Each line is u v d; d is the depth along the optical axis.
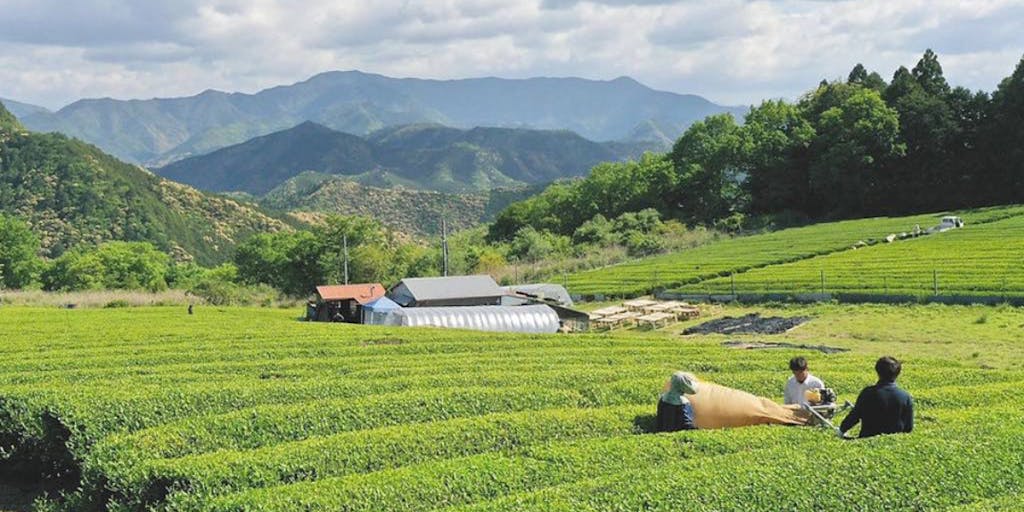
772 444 18.83
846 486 14.61
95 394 24.50
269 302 93.12
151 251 128.00
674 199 156.50
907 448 16.28
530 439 20.98
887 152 134.38
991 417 20.84
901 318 53.53
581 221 157.25
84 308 74.94
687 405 21.08
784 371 32.19
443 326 57.00
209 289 90.19
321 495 15.31
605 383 28.78
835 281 66.44
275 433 21.53
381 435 19.89
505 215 164.88
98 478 18.80
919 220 111.50
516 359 36.09
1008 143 128.25
